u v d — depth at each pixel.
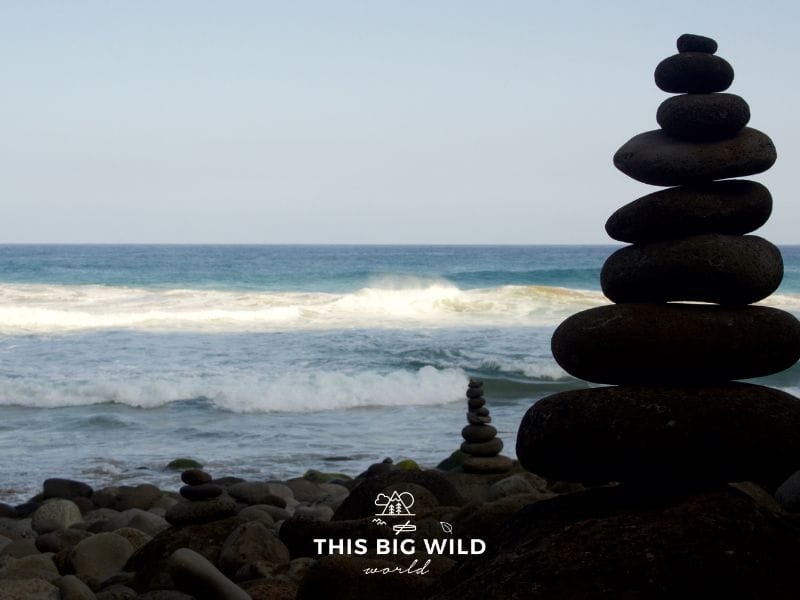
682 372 4.43
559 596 3.92
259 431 15.48
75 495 10.96
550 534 4.30
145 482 12.17
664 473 4.30
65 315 26.61
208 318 27.48
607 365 4.48
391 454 13.65
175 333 25.31
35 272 51.44
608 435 4.32
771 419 4.29
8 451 14.02
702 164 4.57
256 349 22.94
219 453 13.91
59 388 18.02
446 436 14.93
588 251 126.56
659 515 4.23
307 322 27.42
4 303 31.44
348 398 17.75
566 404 4.50
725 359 4.39
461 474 9.48
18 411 17.19
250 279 44.28
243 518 7.36
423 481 7.83
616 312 4.50
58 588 5.99
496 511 6.51
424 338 24.61
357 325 26.95
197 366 20.62
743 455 4.24
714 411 4.29
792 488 7.02
